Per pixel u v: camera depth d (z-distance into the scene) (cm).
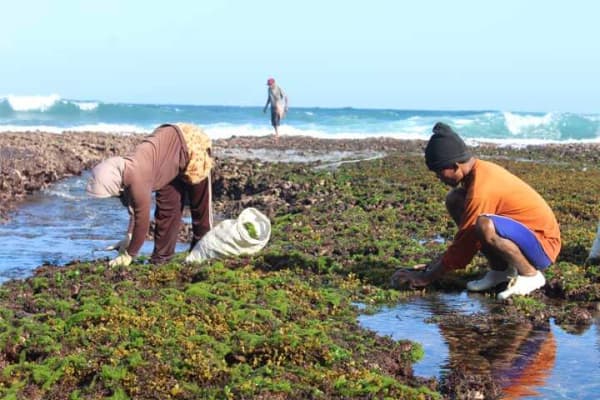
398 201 925
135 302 480
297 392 367
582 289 548
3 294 520
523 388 397
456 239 530
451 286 570
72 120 3322
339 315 495
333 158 1551
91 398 370
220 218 970
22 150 1305
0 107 3503
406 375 407
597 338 471
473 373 414
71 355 402
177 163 597
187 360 391
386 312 513
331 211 881
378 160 1424
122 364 392
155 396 369
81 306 475
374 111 6303
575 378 410
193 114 3766
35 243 795
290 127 2981
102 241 814
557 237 532
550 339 468
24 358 413
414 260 625
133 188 571
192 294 499
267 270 590
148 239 793
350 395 369
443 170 522
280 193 1059
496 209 523
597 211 841
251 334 427
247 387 366
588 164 1451
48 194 1127
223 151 1708
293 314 478
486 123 3250
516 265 531
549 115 3228
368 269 598
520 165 1365
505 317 505
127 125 2945
